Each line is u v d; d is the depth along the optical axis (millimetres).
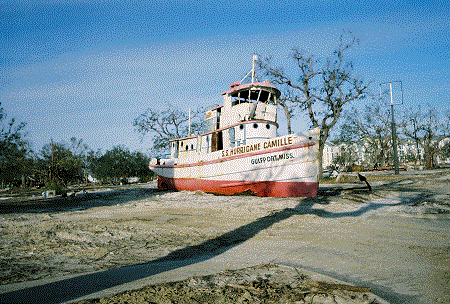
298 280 3367
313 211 8969
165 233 6383
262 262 4156
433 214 7926
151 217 8891
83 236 6098
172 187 21328
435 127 50500
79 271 3791
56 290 3012
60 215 10102
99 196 20172
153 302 2705
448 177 22672
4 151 36656
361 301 2746
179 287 3098
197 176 18359
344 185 21422
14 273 3684
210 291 3004
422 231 5934
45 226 7527
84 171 67750
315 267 3914
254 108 15883
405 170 40625
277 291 3025
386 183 20906
